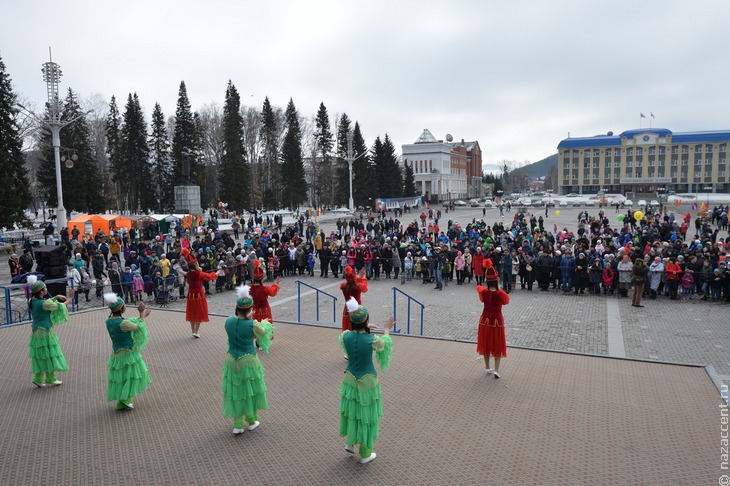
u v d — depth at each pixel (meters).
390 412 8.45
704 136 121.12
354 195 84.38
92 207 61.06
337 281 26.06
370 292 23.08
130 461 6.81
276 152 84.88
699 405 8.73
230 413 7.50
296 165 77.19
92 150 71.56
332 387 9.54
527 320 17.42
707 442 7.35
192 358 11.27
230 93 69.38
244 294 7.61
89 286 19.23
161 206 74.31
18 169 43.25
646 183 126.56
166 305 20.08
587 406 8.68
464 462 6.79
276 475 6.46
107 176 76.75
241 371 7.52
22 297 19.56
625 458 6.89
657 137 124.44
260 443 7.34
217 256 24.08
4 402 8.82
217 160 89.31
